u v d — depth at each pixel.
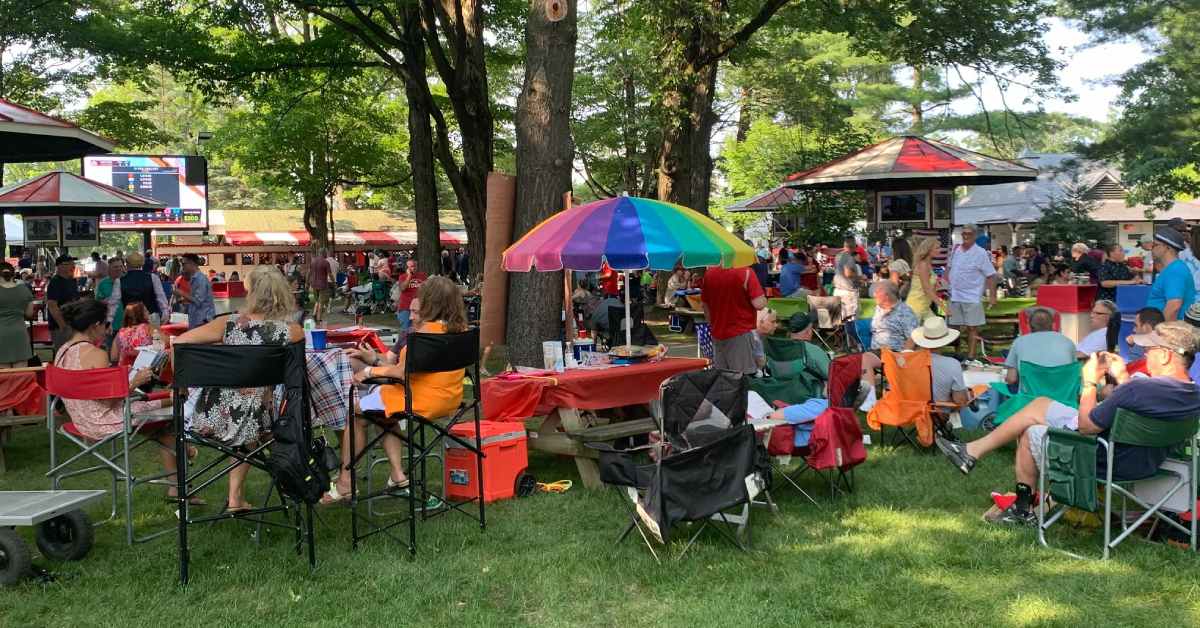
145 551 5.34
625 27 19.45
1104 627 4.05
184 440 4.81
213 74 18.39
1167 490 4.97
